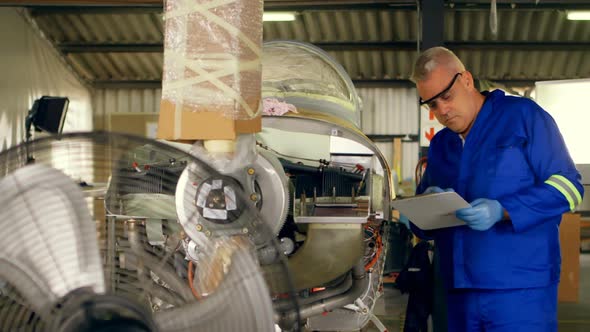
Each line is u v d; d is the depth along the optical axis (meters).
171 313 1.85
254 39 2.58
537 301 3.02
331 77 4.77
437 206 2.91
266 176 2.85
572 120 7.10
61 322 1.69
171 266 2.04
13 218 1.70
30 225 1.72
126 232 1.98
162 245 2.71
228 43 2.52
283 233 3.63
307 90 4.46
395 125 14.77
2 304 1.75
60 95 13.91
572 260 7.00
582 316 6.97
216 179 2.45
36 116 9.38
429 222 3.08
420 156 8.07
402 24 13.12
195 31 2.52
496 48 13.41
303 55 4.67
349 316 3.88
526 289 3.02
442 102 3.11
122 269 1.93
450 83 3.07
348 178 3.96
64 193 1.72
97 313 1.66
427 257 3.77
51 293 1.74
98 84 14.91
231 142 2.55
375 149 4.00
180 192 2.51
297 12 12.36
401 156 14.83
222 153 2.54
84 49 13.84
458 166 3.24
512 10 12.46
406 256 6.20
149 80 14.87
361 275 3.63
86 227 1.76
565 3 11.96
